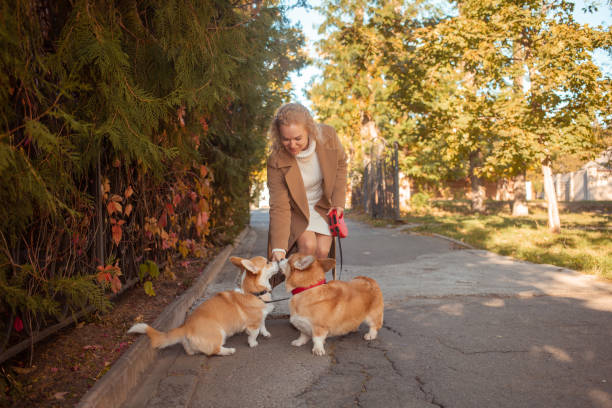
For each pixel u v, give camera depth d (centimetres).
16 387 239
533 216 1848
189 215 712
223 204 994
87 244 362
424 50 1116
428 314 441
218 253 837
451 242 1055
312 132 375
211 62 343
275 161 392
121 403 258
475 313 440
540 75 980
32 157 248
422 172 2569
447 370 300
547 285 558
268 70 841
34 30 222
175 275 593
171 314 392
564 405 248
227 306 344
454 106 1140
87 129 264
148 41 332
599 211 2225
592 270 640
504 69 1020
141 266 447
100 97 268
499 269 680
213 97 385
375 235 1298
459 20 1053
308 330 338
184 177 655
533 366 304
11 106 221
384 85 2377
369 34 1411
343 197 421
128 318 387
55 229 289
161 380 290
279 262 364
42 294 290
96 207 372
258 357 334
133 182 473
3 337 254
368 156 2483
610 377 284
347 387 278
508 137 1038
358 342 364
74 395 238
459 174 2812
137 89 284
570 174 4138
